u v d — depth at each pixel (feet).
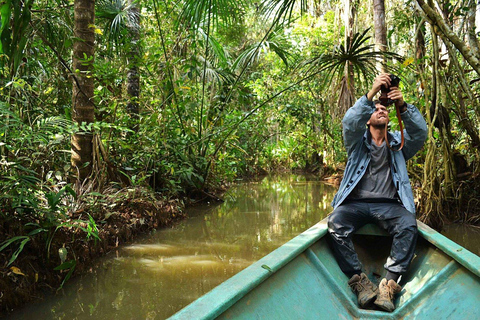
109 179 17.88
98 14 21.40
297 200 26.32
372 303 8.39
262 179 41.34
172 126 23.95
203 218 20.25
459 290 7.39
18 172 12.22
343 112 26.63
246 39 45.11
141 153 20.29
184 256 13.83
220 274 12.09
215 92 28.53
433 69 17.63
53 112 18.25
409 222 8.82
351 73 26.32
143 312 9.55
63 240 11.96
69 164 15.72
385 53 19.47
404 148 10.11
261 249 14.71
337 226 9.21
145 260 13.33
